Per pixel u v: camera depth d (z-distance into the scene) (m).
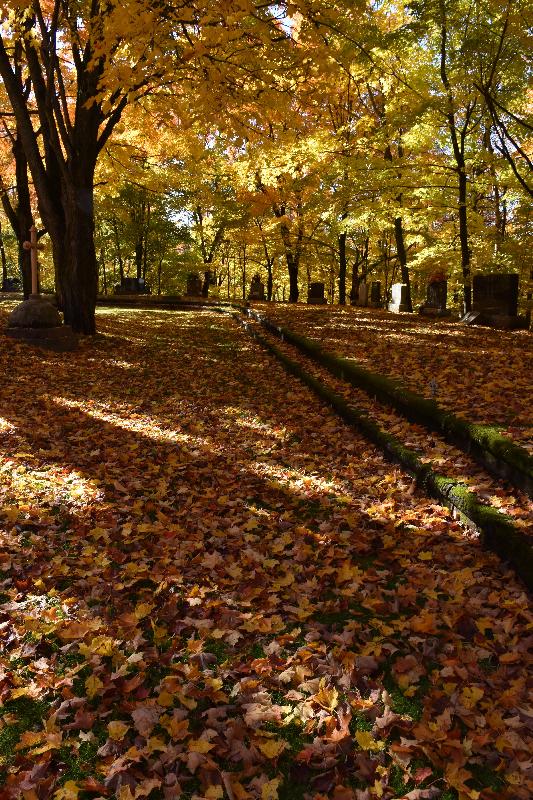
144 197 29.48
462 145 15.98
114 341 12.48
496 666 2.63
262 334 13.68
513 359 8.38
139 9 6.45
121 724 2.26
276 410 7.50
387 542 3.80
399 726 2.26
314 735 2.25
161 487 4.84
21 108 11.17
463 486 4.14
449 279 21.03
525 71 14.02
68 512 4.34
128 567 3.51
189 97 9.31
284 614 3.09
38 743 2.19
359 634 2.86
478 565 3.41
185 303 24.23
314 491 4.78
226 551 3.84
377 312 18.39
